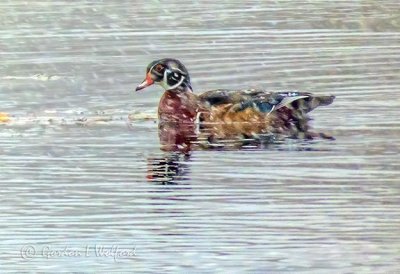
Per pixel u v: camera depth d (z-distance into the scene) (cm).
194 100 2058
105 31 3005
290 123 2025
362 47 2731
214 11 3344
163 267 1395
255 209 1576
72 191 1662
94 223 1537
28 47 2794
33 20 3206
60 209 1590
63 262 1422
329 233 1491
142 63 2577
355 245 1452
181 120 2039
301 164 1775
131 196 1636
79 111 2133
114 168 1770
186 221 1537
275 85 2312
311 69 2461
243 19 3186
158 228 1515
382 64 2506
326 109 2105
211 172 1744
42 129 2005
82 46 2797
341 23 3114
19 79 2417
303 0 3591
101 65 2559
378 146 1866
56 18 3241
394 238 1476
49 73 2480
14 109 2147
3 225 1530
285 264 1398
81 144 1905
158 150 1872
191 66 2519
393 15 3256
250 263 1401
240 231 1500
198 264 1401
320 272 1376
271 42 2811
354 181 1686
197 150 1872
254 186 1670
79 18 3234
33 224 1534
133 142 1927
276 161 1794
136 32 2981
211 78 2391
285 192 1642
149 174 1738
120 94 2270
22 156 1838
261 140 1927
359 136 1928
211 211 1572
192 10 3369
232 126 2020
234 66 2506
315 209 1577
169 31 2986
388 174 1719
